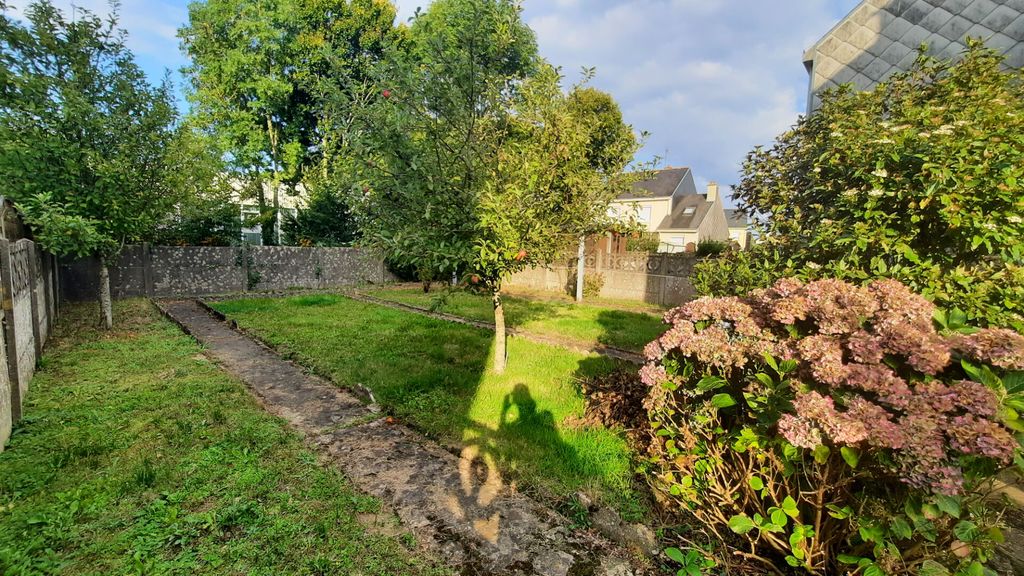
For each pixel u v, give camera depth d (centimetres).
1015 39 426
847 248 294
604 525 239
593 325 857
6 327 338
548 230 444
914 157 260
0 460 289
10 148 551
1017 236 240
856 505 177
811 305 201
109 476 272
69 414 367
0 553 197
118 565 198
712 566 204
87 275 1064
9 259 349
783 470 187
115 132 630
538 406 408
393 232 451
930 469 138
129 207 664
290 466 293
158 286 1191
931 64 371
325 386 469
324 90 457
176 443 319
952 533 165
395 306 1065
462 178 435
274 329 741
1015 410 144
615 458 309
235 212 1500
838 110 368
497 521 243
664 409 245
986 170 238
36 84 580
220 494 257
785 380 192
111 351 581
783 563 208
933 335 169
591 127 477
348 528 231
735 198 433
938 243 273
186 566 198
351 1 1850
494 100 440
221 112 1723
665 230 2848
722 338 214
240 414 377
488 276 456
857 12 510
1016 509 246
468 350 630
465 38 425
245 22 1650
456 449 330
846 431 150
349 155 464
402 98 428
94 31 640
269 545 215
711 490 222
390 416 389
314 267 1500
